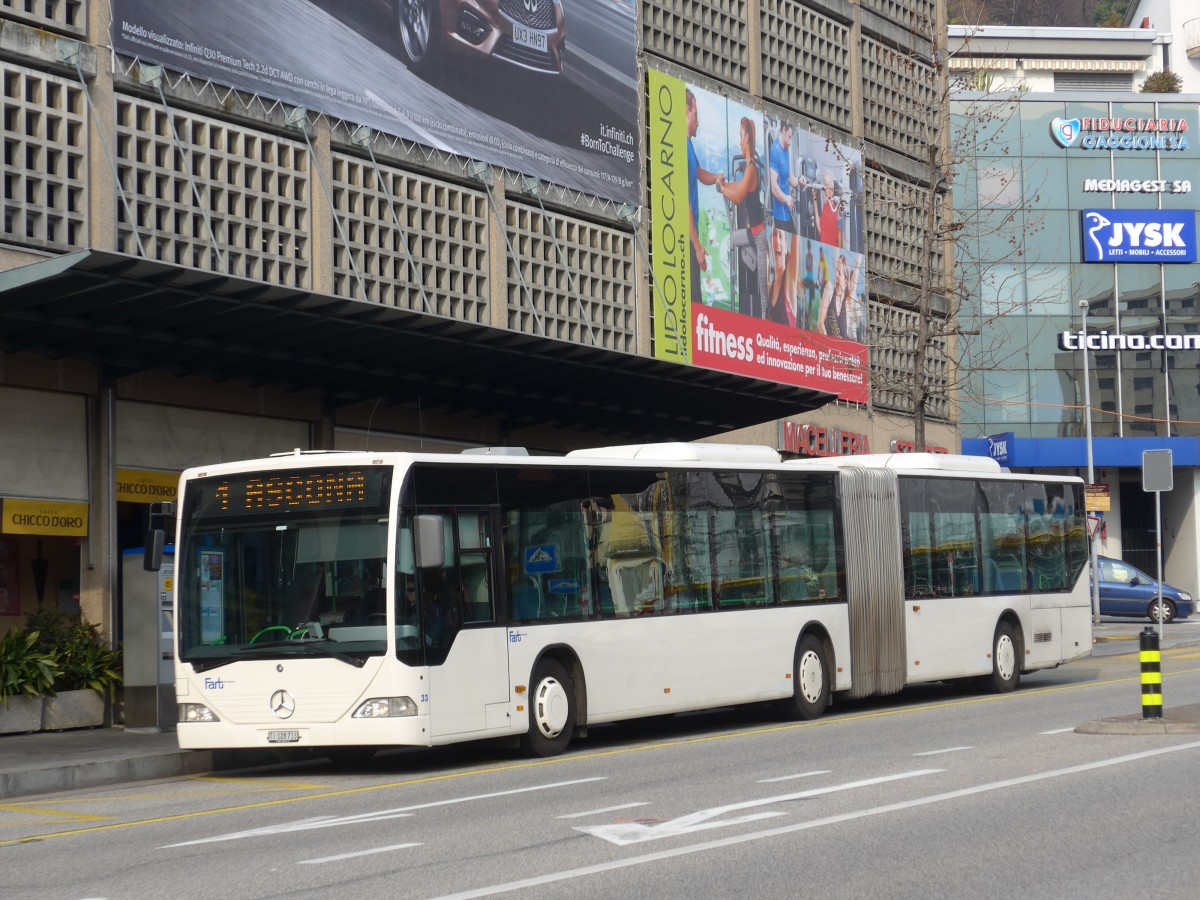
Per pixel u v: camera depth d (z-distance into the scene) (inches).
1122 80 2962.6
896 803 439.5
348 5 903.7
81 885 352.5
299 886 339.9
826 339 1382.9
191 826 456.4
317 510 595.2
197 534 611.2
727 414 1059.9
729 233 1254.9
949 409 1670.8
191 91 810.2
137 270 637.3
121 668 764.0
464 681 597.0
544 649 637.9
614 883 331.6
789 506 788.0
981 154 2266.2
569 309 1082.1
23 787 567.8
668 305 1176.2
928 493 887.7
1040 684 971.3
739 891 320.8
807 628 788.0
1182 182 2301.9
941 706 821.2
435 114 962.7
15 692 716.7
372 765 637.3
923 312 1280.8
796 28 1385.3
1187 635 1480.1
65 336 710.5
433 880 341.1
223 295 684.7
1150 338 2271.2
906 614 856.3
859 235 1445.6
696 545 726.5
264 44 847.1
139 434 802.8
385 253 927.0
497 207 1012.5
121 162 775.1
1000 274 2269.9
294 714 580.7
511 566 629.9
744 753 605.3
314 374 850.8
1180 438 2220.7
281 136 867.4
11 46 724.0
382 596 578.2
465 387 914.7
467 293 992.2
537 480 651.5
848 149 1438.2
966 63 2706.7
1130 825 397.4
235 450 858.8
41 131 737.0
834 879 332.2
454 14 981.8
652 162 1169.4
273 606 593.0
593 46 1109.7
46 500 752.3
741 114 1279.5
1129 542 2369.6
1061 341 2265.0
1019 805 432.8
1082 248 2283.5
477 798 492.7
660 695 692.7
